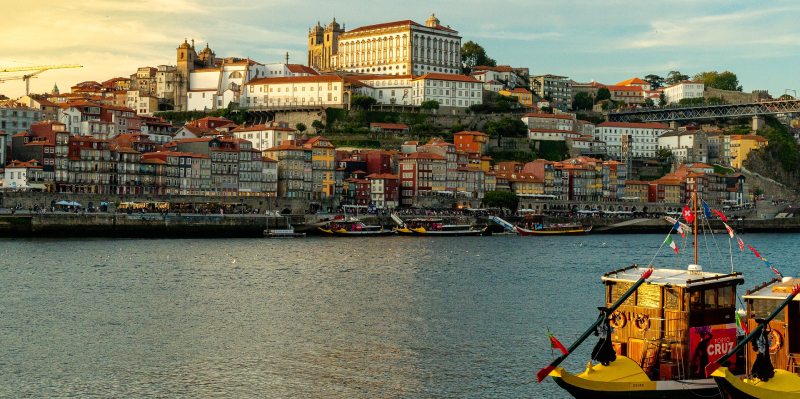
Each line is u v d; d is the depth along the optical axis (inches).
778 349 2886.3
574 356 4175.7
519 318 5157.5
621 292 3073.3
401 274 7322.8
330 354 4247.0
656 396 2901.1
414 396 3565.5
